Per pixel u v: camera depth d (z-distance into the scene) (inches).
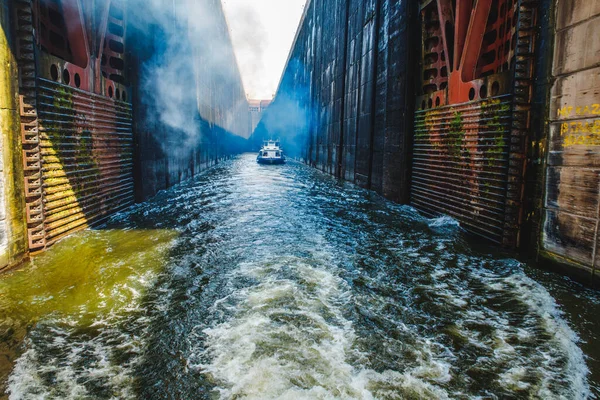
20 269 212.7
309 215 387.2
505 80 259.6
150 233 307.3
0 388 122.3
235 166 1102.4
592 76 183.3
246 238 298.5
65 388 123.3
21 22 215.6
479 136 289.6
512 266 227.8
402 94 424.8
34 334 154.3
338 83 776.3
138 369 133.5
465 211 312.7
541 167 222.7
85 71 302.4
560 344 147.6
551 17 211.3
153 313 174.1
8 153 207.8
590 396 120.5
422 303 186.5
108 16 363.3
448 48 342.3
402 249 270.8
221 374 130.9
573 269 201.3
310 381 127.5
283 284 207.6
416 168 411.5
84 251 248.7
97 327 161.2
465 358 141.9
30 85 221.1
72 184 280.2
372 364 137.7
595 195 184.7
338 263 242.8
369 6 555.8
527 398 120.4
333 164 820.0
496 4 307.6
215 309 178.2
